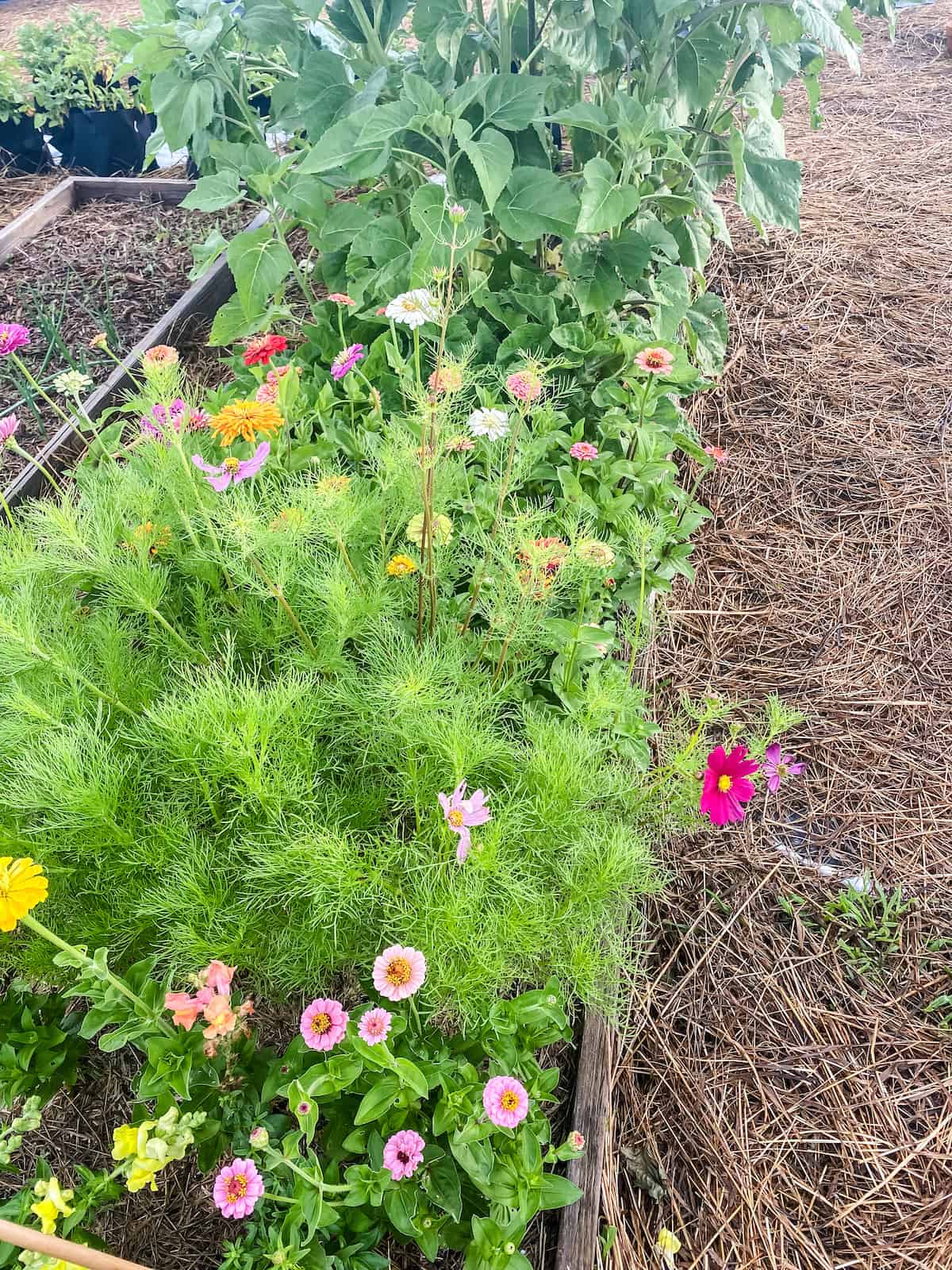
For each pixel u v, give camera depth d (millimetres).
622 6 2209
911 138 4758
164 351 1753
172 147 2664
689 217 2809
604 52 2367
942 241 3934
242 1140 1201
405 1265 1288
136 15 7324
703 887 1991
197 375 3125
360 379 2223
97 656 1507
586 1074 1435
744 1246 1513
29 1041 1310
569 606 1893
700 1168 1597
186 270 3814
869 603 2607
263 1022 1474
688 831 1636
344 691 1411
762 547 2770
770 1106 1676
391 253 2377
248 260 2432
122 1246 1318
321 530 1538
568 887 1341
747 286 3740
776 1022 1790
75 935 1298
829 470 2990
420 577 1585
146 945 1382
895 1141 1639
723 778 1359
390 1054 1054
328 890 1174
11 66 4824
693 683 2400
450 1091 1136
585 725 1484
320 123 2457
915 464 2994
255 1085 1275
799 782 2199
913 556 2727
